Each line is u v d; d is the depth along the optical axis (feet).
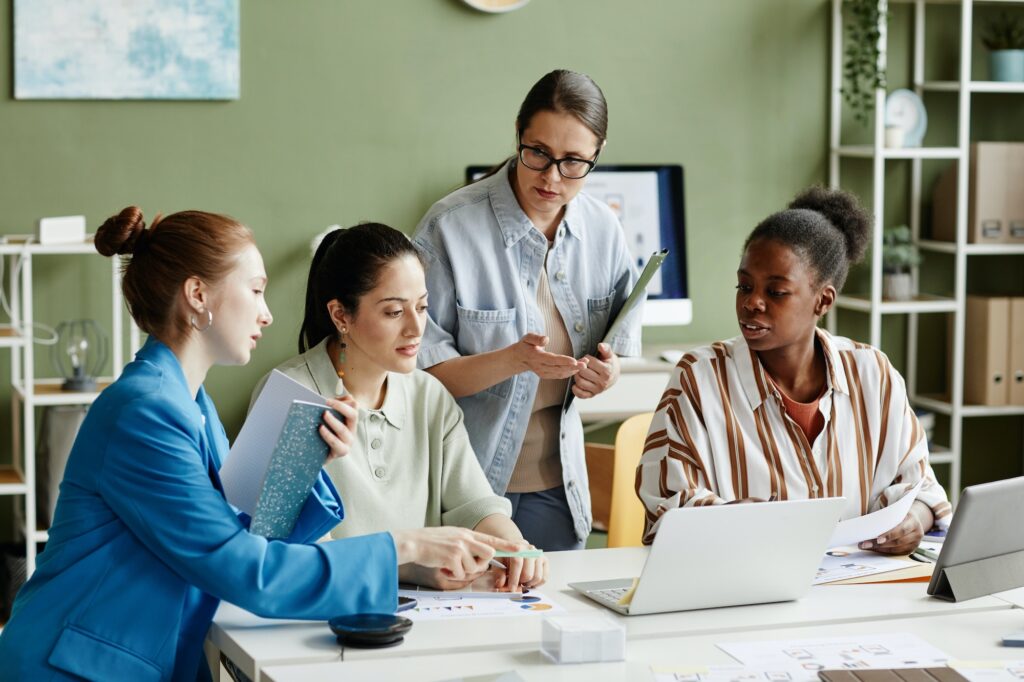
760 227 6.88
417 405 6.89
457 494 6.88
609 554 6.84
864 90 14.42
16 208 12.38
